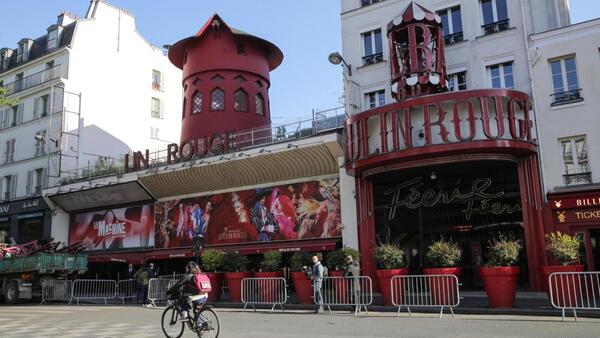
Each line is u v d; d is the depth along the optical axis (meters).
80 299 18.41
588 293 10.23
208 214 21.00
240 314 12.48
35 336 9.35
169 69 34.00
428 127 13.82
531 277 14.05
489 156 13.80
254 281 14.17
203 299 8.52
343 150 17.00
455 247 12.02
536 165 14.52
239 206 20.19
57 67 28.17
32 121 28.61
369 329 9.13
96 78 29.03
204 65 23.89
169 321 8.97
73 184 24.91
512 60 15.64
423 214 16.09
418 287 11.77
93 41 29.27
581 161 14.33
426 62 14.97
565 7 17.61
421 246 15.90
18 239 27.64
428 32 15.16
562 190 14.06
